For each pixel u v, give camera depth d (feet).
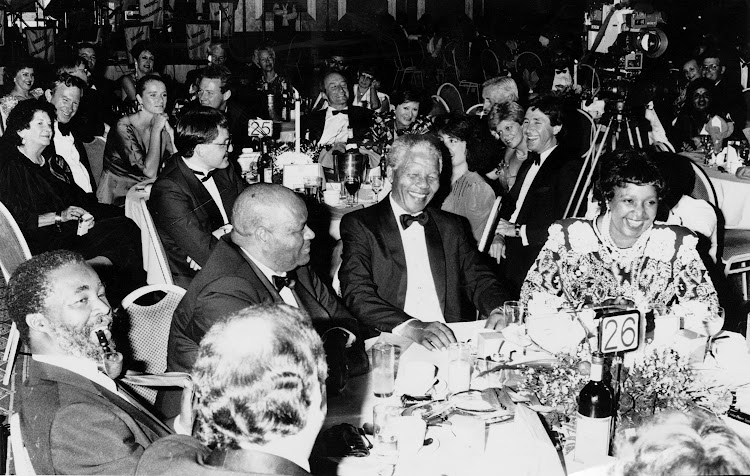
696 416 3.22
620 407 5.23
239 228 7.41
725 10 29.32
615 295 8.38
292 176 13.89
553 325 6.68
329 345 6.75
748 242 14.78
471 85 32.96
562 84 26.86
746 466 2.94
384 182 14.90
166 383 7.17
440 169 9.70
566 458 5.27
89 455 5.06
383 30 37.63
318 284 8.68
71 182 15.06
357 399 6.49
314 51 36.73
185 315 7.42
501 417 5.87
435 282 9.69
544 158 13.39
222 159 12.04
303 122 19.70
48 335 5.81
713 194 13.35
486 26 35.86
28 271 5.83
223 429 3.73
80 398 5.42
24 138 13.73
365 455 5.33
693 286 8.20
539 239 12.75
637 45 17.28
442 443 5.61
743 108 23.84
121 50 33.60
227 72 18.66
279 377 3.67
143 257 13.46
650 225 8.34
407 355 7.55
